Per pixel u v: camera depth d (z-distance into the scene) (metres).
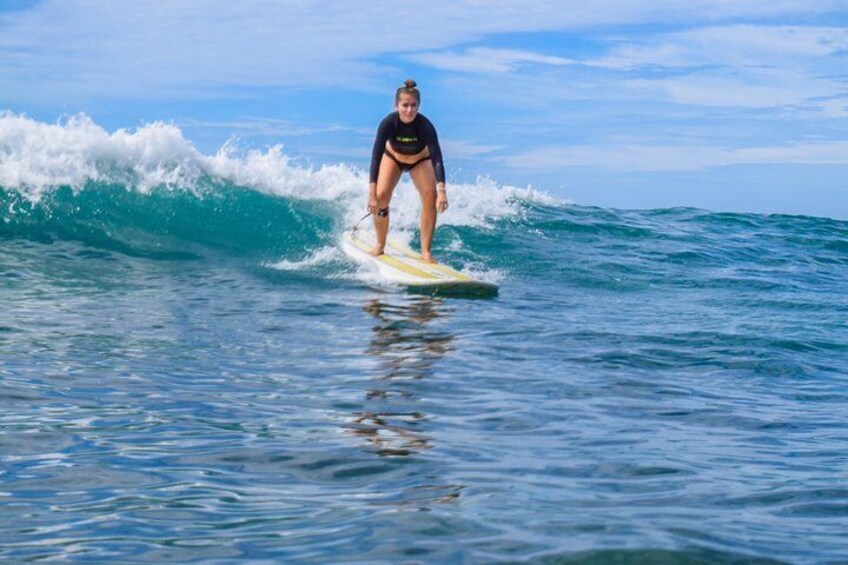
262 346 5.97
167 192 11.68
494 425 3.94
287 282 9.21
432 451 3.43
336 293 8.62
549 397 4.61
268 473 3.06
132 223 11.13
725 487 2.96
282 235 11.47
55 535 2.36
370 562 2.14
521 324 7.16
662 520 2.52
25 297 7.73
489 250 11.54
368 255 10.10
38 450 3.30
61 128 11.62
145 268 9.70
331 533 2.38
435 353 5.84
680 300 8.99
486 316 7.56
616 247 12.38
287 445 3.48
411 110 9.09
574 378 5.15
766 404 4.66
